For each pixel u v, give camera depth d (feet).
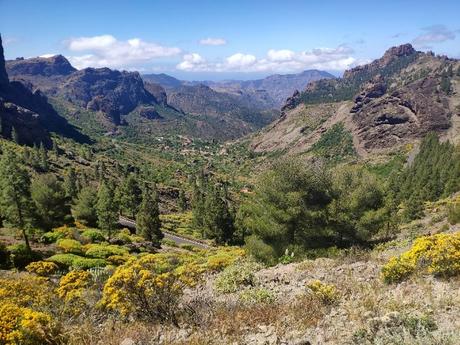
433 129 652.07
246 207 82.12
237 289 40.63
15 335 21.65
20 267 85.20
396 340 20.07
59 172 410.52
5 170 108.58
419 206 166.20
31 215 112.37
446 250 30.27
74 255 101.86
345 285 33.78
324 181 81.25
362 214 95.61
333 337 22.71
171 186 506.48
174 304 31.19
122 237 174.70
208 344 24.04
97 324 30.35
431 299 25.79
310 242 75.51
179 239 230.89
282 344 22.68
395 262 32.86
